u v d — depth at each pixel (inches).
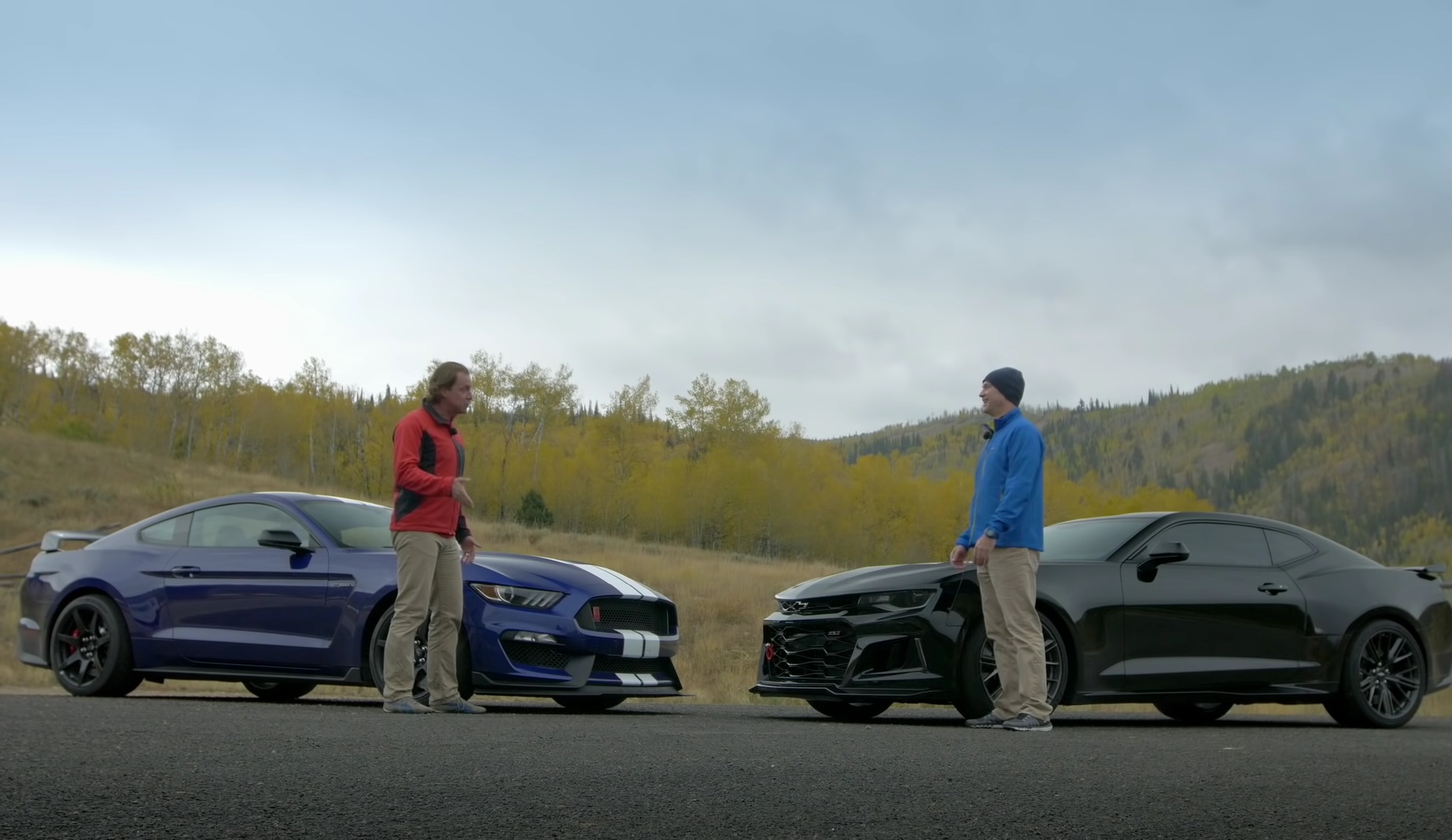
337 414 3348.9
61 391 3634.4
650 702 351.9
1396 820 114.7
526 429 2906.0
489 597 265.7
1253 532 298.7
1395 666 301.1
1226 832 105.6
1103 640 269.4
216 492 1807.3
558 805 109.2
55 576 297.7
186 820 96.5
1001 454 252.5
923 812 111.2
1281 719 331.0
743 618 711.1
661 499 2657.5
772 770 138.3
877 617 265.3
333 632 272.5
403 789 115.0
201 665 283.7
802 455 2962.6
